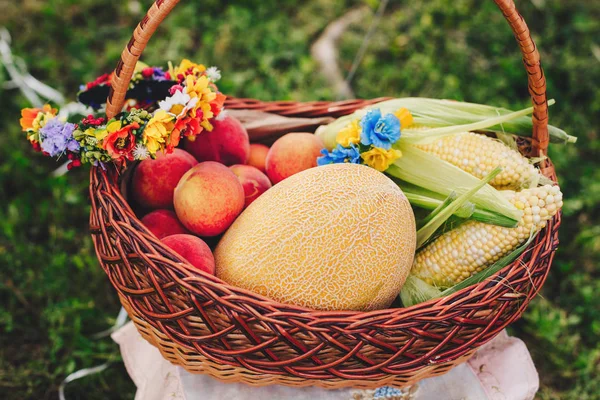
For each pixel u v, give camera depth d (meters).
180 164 0.78
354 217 0.68
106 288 1.11
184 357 0.71
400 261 0.70
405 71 1.49
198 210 0.73
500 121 0.77
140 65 0.83
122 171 0.77
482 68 1.54
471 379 0.80
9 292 1.09
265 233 0.69
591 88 1.49
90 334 1.05
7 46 1.47
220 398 0.76
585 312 1.11
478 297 0.66
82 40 1.53
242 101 0.89
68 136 0.71
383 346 0.64
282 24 1.63
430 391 0.79
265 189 0.79
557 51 1.59
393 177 0.82
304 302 0.68
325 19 1.67
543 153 0.79
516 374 0.80
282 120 0.87
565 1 1.74
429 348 0.67
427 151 0.82
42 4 1.63
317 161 0.79
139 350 0.84
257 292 0.68
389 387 0.77
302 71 1.49
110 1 1.65
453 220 0.77
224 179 0.74
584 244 1.20
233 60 1.52
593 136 1.42
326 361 0.66
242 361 0.65
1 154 1.28
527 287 0.70
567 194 1.27
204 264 0.70
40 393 0.99
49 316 1.06
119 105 0.72
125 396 0.99
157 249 0.67
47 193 1.23
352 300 0.68
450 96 1.43
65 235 1.17
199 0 1.66
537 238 0.73
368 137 0.76
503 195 0.73
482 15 1.66
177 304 0.67
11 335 1.05
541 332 1.07
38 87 1.39
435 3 1.68
